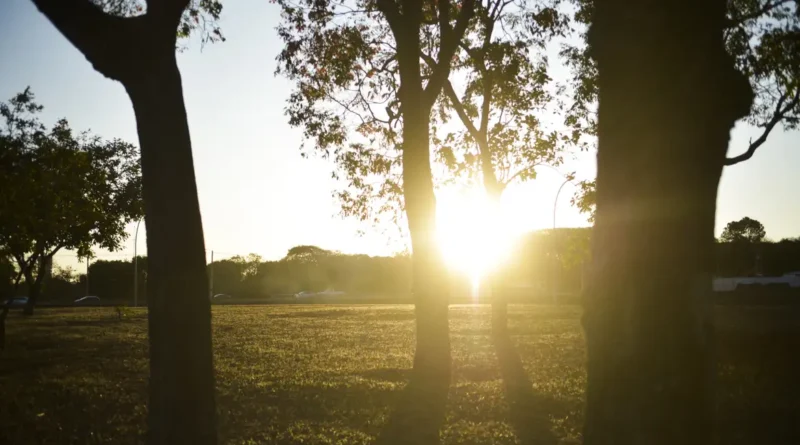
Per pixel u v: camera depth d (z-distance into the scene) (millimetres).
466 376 17500
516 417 12047
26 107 23594
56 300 96500
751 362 18125
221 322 43531
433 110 21578
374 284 117438
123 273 98500
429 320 13203
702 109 4367
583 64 18766
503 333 21141
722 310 37656
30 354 24078
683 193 4348
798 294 53531
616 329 4387
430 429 11008
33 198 21781
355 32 17547
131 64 6836
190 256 6945
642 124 4422
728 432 10641
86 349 25859
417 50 13539
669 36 4387
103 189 27797
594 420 4449
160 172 6926
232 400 14000
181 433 6730
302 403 13617
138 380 17453
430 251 13328
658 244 4328
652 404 4234
